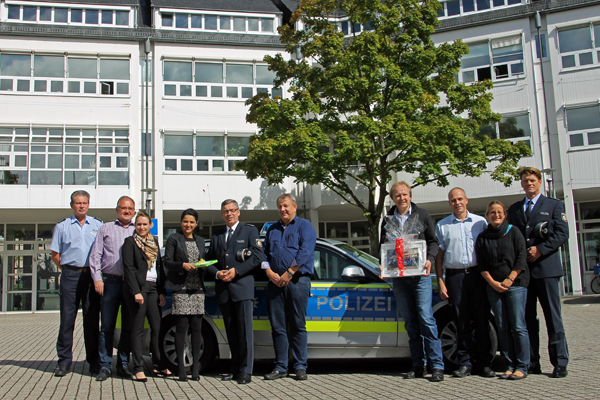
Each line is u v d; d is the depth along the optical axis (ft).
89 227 22.11
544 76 66.95
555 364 19.38
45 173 66.13
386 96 50.75
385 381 19.29
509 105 67.92
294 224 20.53
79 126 67.92
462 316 19.98
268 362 24.90
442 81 51.83
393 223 20.35
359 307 20.81
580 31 66.03
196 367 20.16
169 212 70.74
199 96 71.51
